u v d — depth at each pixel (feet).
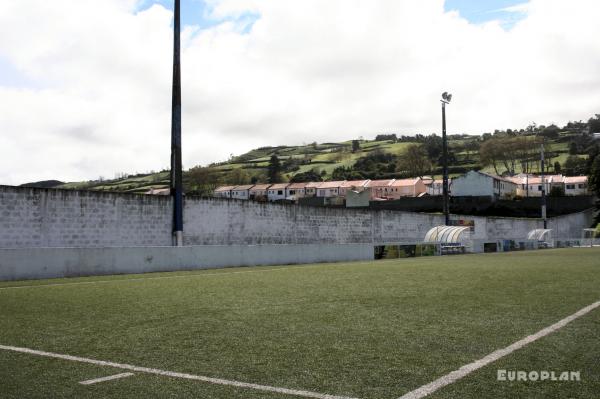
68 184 533.14
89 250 58.90
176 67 86.63
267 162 590.55
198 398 14.03
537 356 17.84
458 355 18.10
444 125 144.36
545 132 563.07
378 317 25.85
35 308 30.55
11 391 14.87
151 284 45.03
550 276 48.01
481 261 78.69
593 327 22.76
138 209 81.41
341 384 15.02
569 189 359.66
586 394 13.96
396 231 139.85
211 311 28.50
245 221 98.99
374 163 517.14
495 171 449.06
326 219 118.01
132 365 17.44
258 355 18.52
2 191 65.98
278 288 40.09
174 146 86.22
